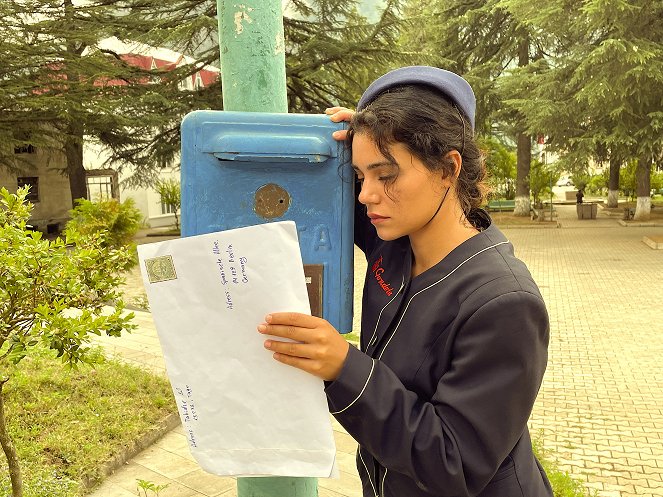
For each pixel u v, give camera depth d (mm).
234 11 1506
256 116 1248
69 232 2404
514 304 958
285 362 980
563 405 5098
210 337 1017
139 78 17500
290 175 1274
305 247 1299
